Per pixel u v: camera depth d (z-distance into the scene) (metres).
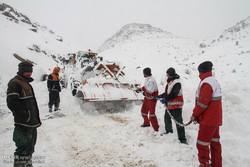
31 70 2.46
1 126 4.40
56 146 3.37
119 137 3.71
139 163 2.76
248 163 2.46
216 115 2.34
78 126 4.41
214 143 2.49
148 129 4.01
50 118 5.05
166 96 3.41
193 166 2.60
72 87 7.22
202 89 2.38
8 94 2.17
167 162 2.75
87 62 9.07
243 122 3.27
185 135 3.61
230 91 4.00
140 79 10.20
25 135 2.29
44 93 8.16
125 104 5.96
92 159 2.91
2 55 10.54
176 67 10.67
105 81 5.86
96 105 5.71
